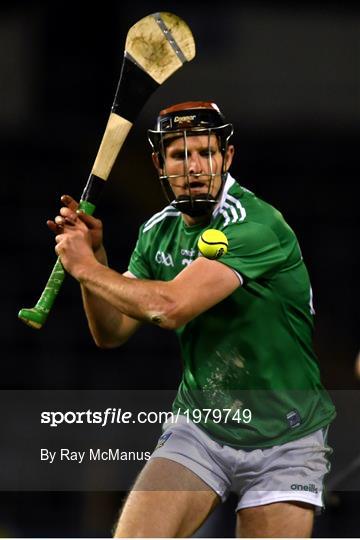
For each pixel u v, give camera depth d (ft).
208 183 35.17
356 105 107.34
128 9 104.17
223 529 63.10
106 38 103.45
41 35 102.73
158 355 89.81
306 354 37.14
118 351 89.45
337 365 90.74
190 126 34.86
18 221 96.12
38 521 73.05
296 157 105.19
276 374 36.52
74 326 90.27
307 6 107.65
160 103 103.81
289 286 36.06
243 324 35.86
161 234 38.01
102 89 102.99
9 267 94.27
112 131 35.68
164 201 95.09
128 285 33.24
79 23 103.04
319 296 96.27
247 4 106.83
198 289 33.50
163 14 36.06
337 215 102.32
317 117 106.83
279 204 102.94
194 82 105.81
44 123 101.19
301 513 36.17
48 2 102.94
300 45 107.76
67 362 89.56
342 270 98.02
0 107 101.35
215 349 36.55
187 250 36.81
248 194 36.73
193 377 37.40
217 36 106.52
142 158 96.78
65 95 102.42
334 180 104.37
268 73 106.73
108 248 93.40
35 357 89.86
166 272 37.83
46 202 97.76
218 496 37.09
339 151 105.81
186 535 36.35
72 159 100.01
